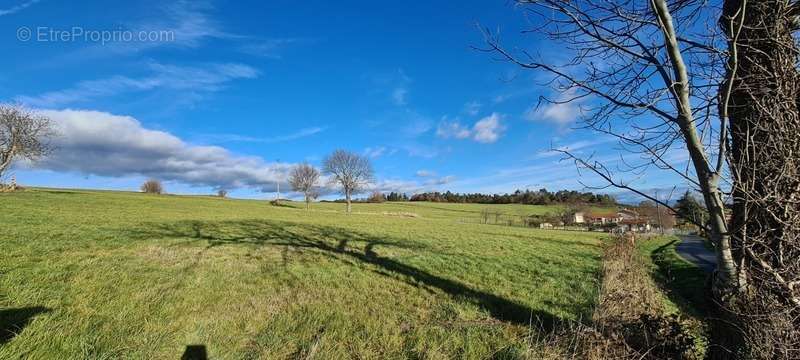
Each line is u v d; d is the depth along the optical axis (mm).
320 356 6023
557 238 32406
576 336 5832
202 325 6859
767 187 3555
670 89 3752
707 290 4297
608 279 11750
